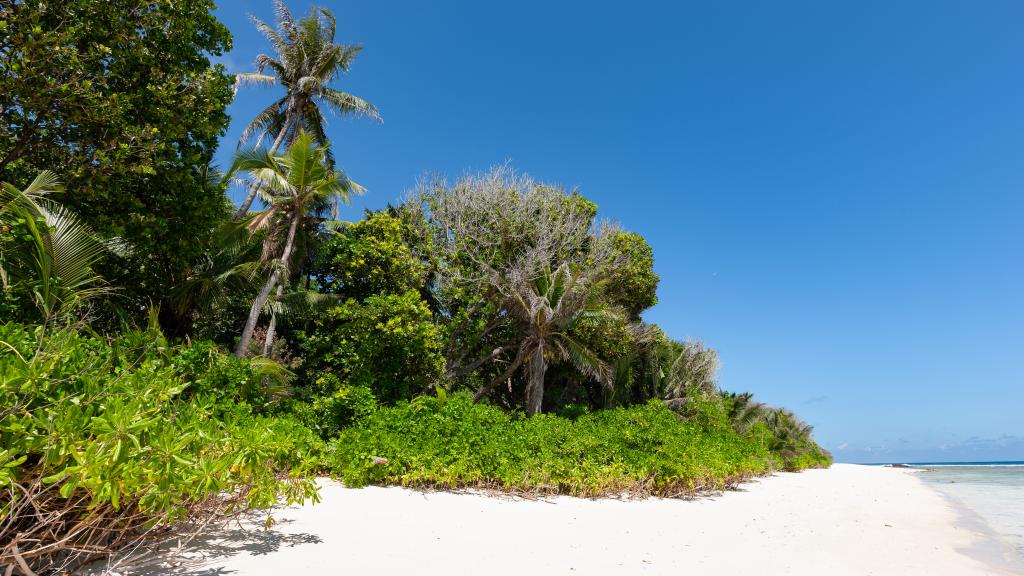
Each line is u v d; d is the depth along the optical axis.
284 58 20.48
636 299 23.59
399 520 6.16
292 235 15.76
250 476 4.24
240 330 21.36
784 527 8.35
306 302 18.59
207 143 11.72
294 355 21.72
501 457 8.78
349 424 10.52
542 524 6.76
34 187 8.12
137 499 3.35
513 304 18.06
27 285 6.37
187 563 3.82
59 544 2.97
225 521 4.74
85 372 3.31
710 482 12.13
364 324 15.21
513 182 21.09
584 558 5.14
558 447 9.98
